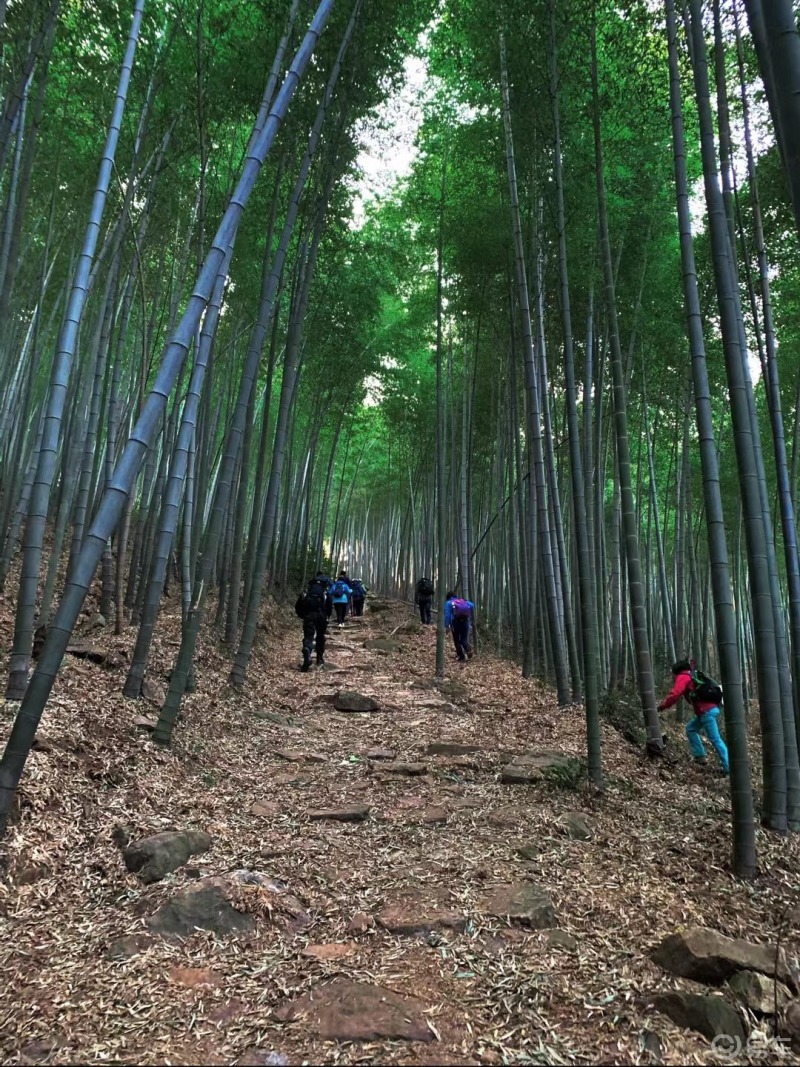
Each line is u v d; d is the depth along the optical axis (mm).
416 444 17969
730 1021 2117
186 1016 2082
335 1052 1930
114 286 6609
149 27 6082
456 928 2670
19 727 3012
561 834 3885
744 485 4066
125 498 3305
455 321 12602
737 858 3494
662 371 10891
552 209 7973
